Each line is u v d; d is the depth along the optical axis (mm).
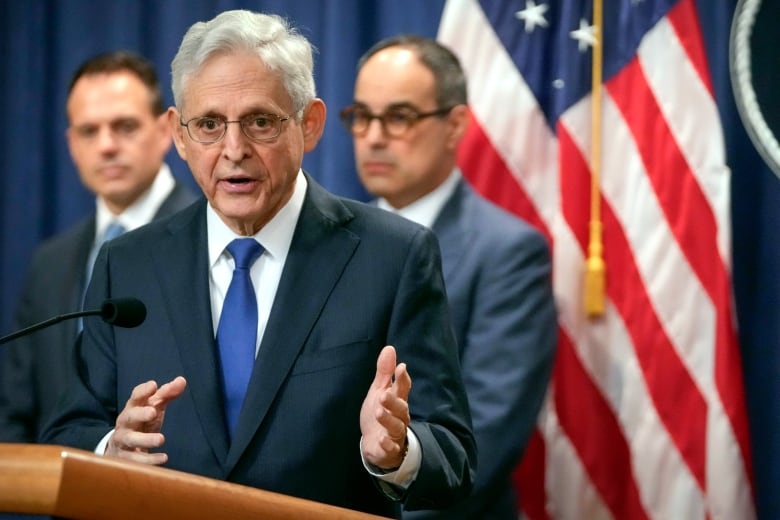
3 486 5098
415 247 7531
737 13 10109
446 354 7496
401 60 11656
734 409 12070
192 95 7199
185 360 7273
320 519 5969
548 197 12922
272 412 7094
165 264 7559
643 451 12367
